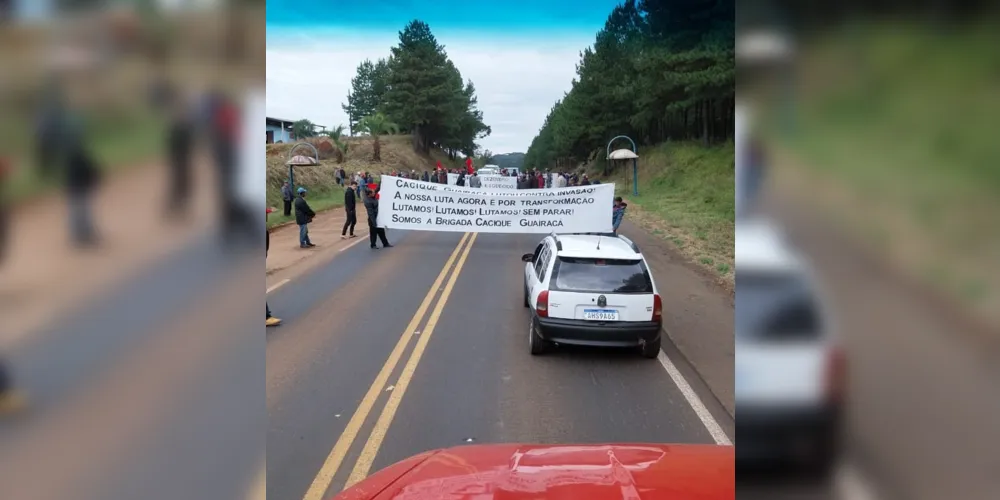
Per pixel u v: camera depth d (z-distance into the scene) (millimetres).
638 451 2166
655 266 13812
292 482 4621
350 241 18141
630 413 5988
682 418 5887
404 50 59375
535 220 16484
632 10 40375
